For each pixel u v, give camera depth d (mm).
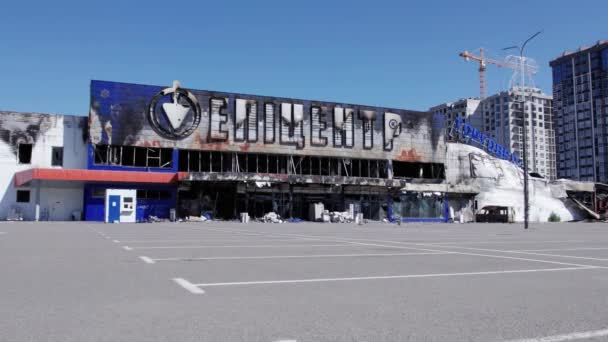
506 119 197625
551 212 76125
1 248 12766
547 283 7172
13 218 47719
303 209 56719
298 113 58094
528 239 19781
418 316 4945
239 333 4227
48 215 49125
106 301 5570
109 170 50125
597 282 7316
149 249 12617
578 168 172875
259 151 55906
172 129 52312
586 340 4113
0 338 4008
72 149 50469
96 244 14391
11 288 6398
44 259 9945
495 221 64688
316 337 4121
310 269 8578
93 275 7617
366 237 20484
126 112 50812
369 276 7727
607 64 166750
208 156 57562
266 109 56688
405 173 68438
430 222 60781
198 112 53594
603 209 78812
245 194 54156
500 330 4418
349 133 60719
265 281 7113
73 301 5559
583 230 33344
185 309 5172
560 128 180625
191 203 52500
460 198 66438
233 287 6574
